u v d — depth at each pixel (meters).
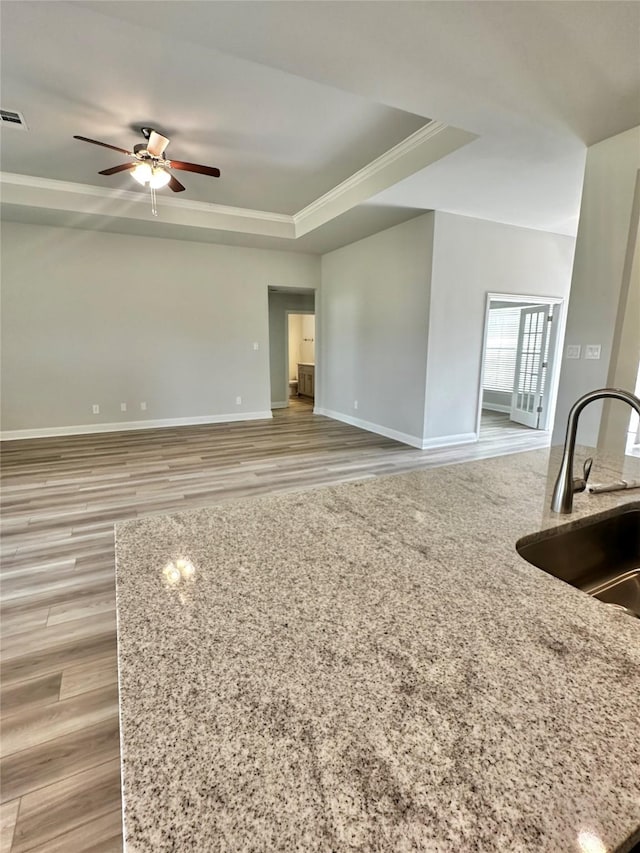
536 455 1.82
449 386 5.28
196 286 6.31
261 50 2.04
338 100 3.01
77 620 2.07
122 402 6.10
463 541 1.03
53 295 5.52
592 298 3.16
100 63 2.62
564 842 0.40
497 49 2.06
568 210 4.65
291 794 0.44
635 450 4.71
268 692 0.57
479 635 0.69
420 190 4.02
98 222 5.19
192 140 3.62
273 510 1.22
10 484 3.88
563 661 0.64
